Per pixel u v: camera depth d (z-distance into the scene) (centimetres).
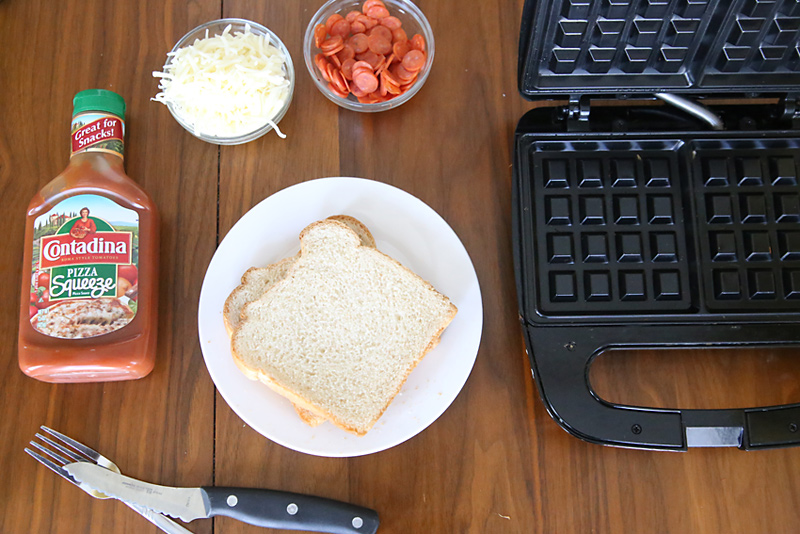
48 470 66
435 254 68
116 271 66
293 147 72
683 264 69
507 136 73
